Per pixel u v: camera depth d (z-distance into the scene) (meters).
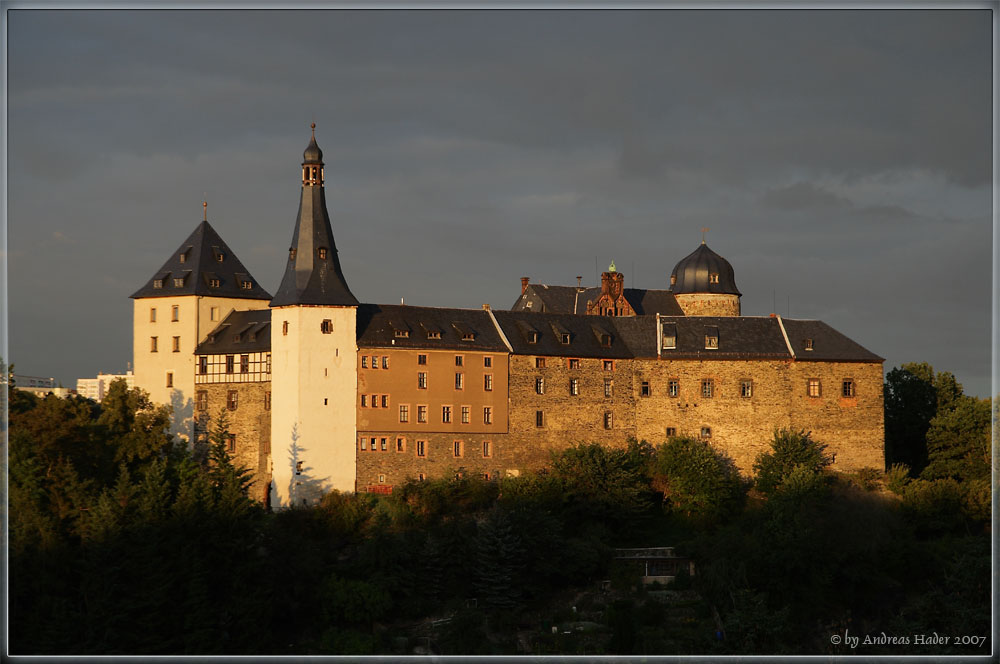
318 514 131.12
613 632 116.50
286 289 140.12
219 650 111.44
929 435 152.62
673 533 135.75
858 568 121.56
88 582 112.81
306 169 143.50
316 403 136.88
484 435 142.12
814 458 143.12
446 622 118.75
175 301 151.00
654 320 152.62
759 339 150.88
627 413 148.62
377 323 141.62
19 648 108.75
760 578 120.25
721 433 148.25
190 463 128.25
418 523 131.12
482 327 145.88
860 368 150.62
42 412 126.56
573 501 133.88
